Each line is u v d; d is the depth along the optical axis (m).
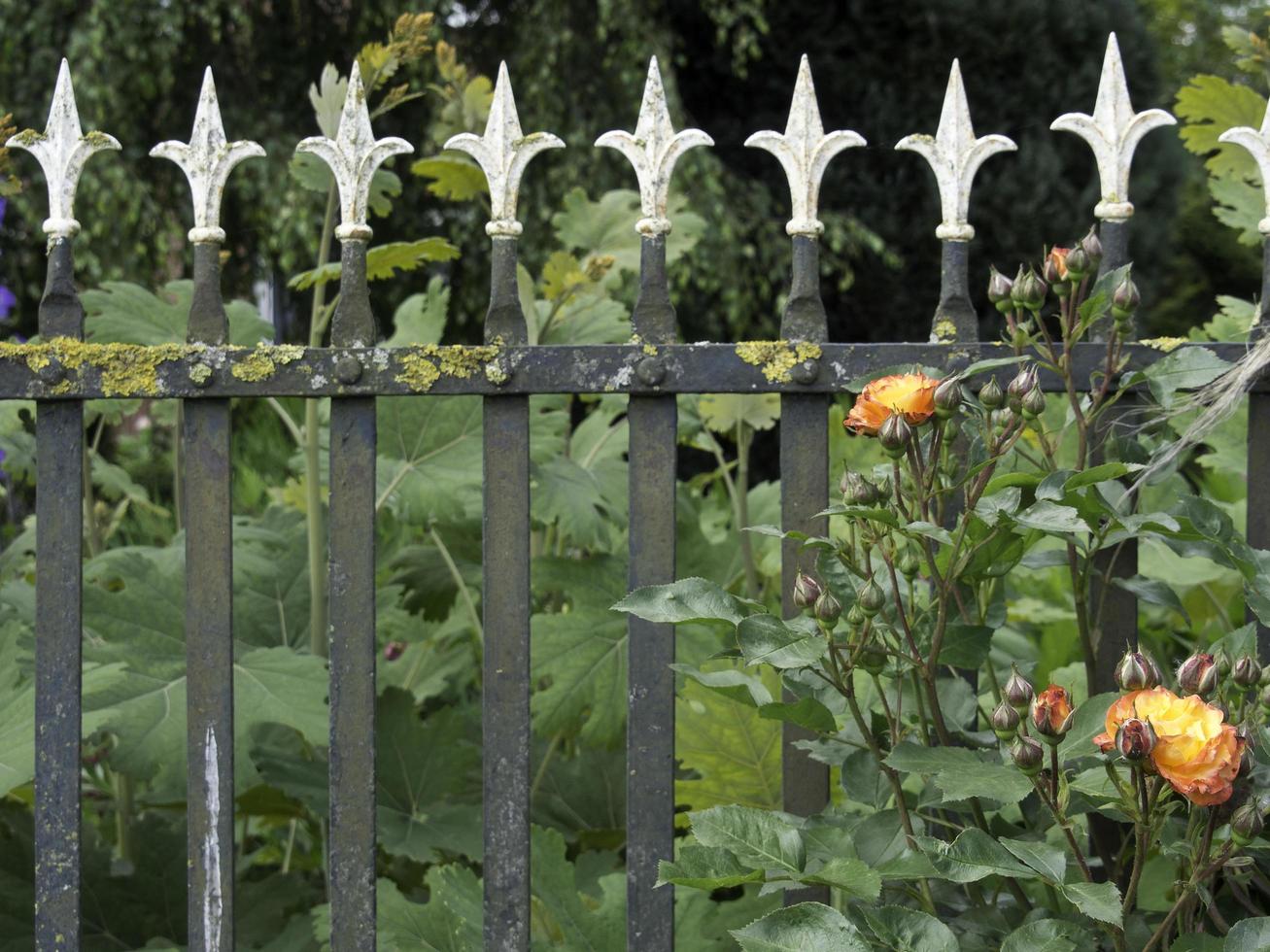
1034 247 6.07
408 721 2.34
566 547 2.71
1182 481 2.18
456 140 1.47
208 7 6.06
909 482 1.43
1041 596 2.87
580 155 6.50
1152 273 6.26
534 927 1.94
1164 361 1.42
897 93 6.31
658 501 1.49
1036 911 1.38
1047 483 1.30
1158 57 6.36
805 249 1.48
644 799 1.50
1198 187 9.24
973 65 6.12
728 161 6.89
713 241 6.32
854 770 1.44
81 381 1.48
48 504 1.50
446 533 2.65
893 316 6.44
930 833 1.54
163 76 6.13
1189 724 1.11
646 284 1.48
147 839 2.28
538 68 6.64
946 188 1.48
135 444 5.66
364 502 1.49
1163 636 2.70
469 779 2.56
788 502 1.49
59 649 1.50
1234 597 2.70
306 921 2.18
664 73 6.48
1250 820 1.15
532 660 2.29
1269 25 2.22
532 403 2.59
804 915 1.21
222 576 1.50
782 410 1.49
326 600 2.35
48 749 1.50
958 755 1.27
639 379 1.47
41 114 6.03
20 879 2.12
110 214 5.88
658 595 1.32
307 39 6.92
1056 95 6.06
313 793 2.13
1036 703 1.18
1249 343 1.48
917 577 1.58
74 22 6.14
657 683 1.49
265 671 2.06
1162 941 1.33
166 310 2.41
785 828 1.27
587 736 2.27
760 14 6.32
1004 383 1.48
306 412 2.32
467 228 6.64
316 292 2.22
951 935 1.20
